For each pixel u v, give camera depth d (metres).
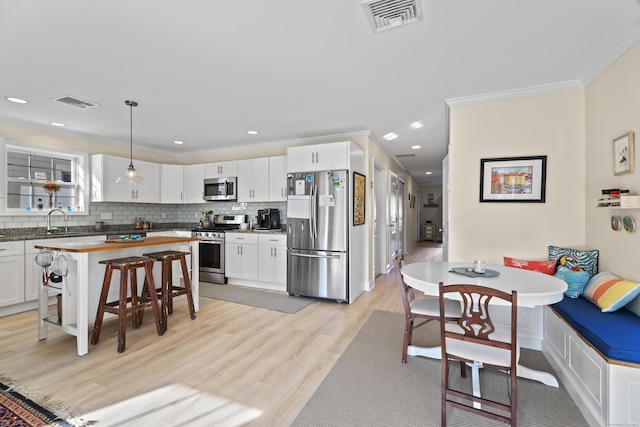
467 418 1.72
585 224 2.65
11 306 3.39
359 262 4.21
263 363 2.31
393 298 4.07
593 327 1.73
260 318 3.29
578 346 1.83
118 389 1.96
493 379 2.12
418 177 10.08
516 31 1.92
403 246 7.77
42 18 1.76
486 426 1.66
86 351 2.43
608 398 1.51
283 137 4.67
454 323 2.20
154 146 5.29
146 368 2.22
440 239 11.80
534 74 2.53
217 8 1.69
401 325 3.10
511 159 2.88
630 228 2.04
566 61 2.31
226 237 4.82
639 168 1.95
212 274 4.95
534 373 2.06
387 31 1.92
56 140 4.14
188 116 3.61
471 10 1.72
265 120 3.78
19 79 2.59
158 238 3.40
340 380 2.09
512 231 2.89
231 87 2.78
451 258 3.10
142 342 2.66
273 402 1.85
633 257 2.03
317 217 3.96
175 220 5.99
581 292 2.31
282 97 3.03
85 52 2.16
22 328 2.96
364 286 4.43
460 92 2.90
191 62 2.32
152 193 5.19
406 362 2.34
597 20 1.81
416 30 1.91
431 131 4.29
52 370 2.18
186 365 2.27
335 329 2.99
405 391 1.97
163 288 2.94
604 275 2.23
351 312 3.50
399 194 7.13
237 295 4.19
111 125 3.95
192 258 3.49
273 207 5.18
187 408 1.78
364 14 1.75
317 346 2.61
